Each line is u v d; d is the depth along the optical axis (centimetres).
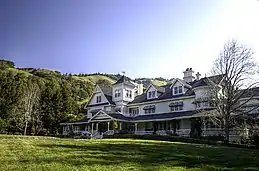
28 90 5575
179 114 4019
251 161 1202
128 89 5225
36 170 850
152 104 4678
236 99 2928
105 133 4150
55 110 6150
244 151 1641
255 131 2736
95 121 4691
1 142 1395
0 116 5306
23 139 1584
